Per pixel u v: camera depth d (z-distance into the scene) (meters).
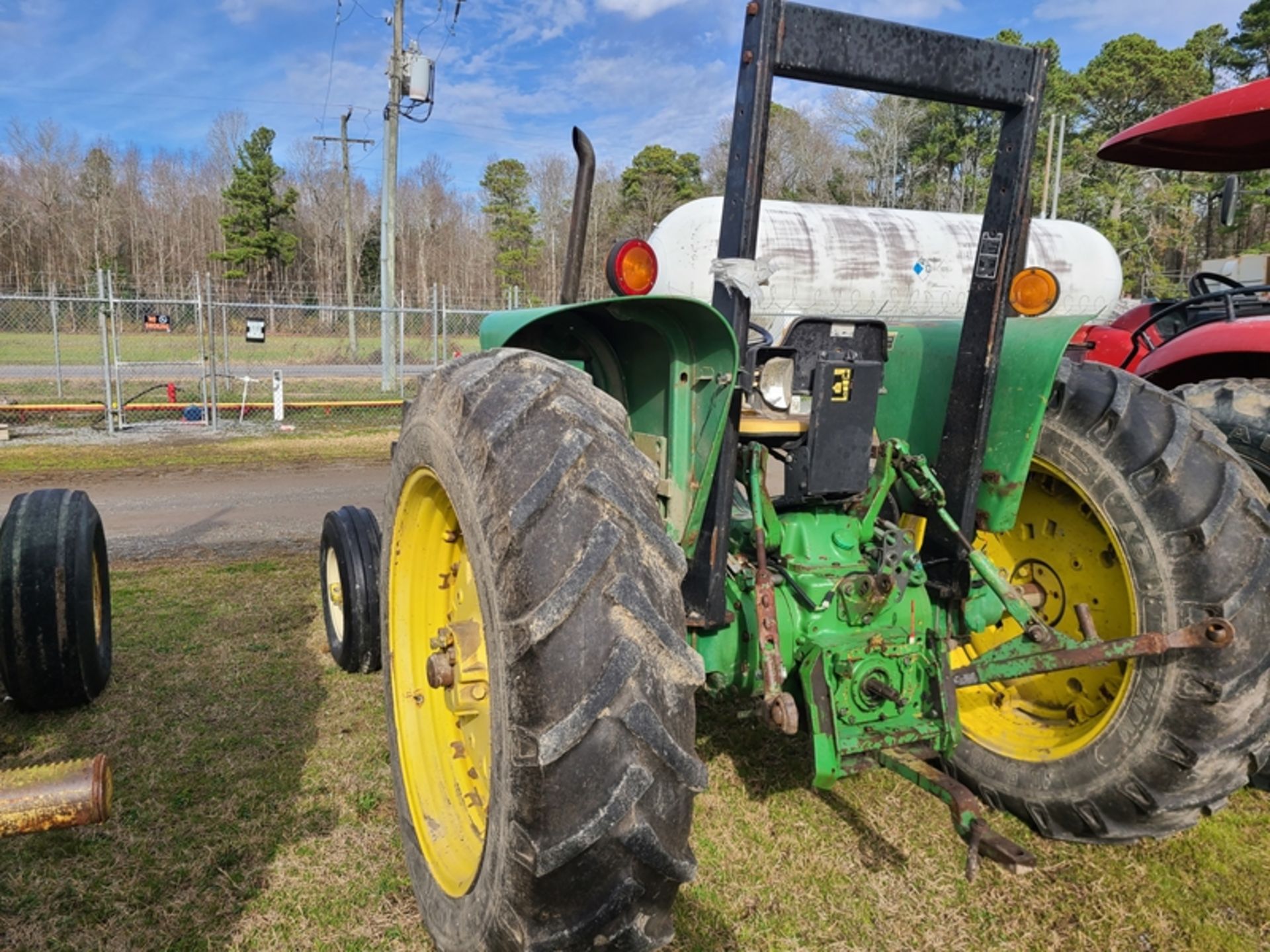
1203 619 2.37
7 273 59.91
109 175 66.75
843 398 2.43
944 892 2.56
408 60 18.42
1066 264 10.32
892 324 3.04
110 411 12.97
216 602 5.16
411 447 2.17
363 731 3.49
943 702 2.37
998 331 2.46
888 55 2.14
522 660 1.58
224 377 16.91
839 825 2.87
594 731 1.55
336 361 27.17
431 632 2.52
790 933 2.39
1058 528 2.89
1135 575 2.50
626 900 1.60
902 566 2.49
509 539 1.62
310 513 7.98
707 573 2.29
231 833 2.81
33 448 11.72
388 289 18.62
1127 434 2.55
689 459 2.18
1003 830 2.85
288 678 4.01
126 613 4.95
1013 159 2.37
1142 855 2.74
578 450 1.67
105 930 2.37
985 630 3.02
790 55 2.05
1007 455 2.61
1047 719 2.92
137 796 3.02
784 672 2.29
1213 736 2.38
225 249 62.25
